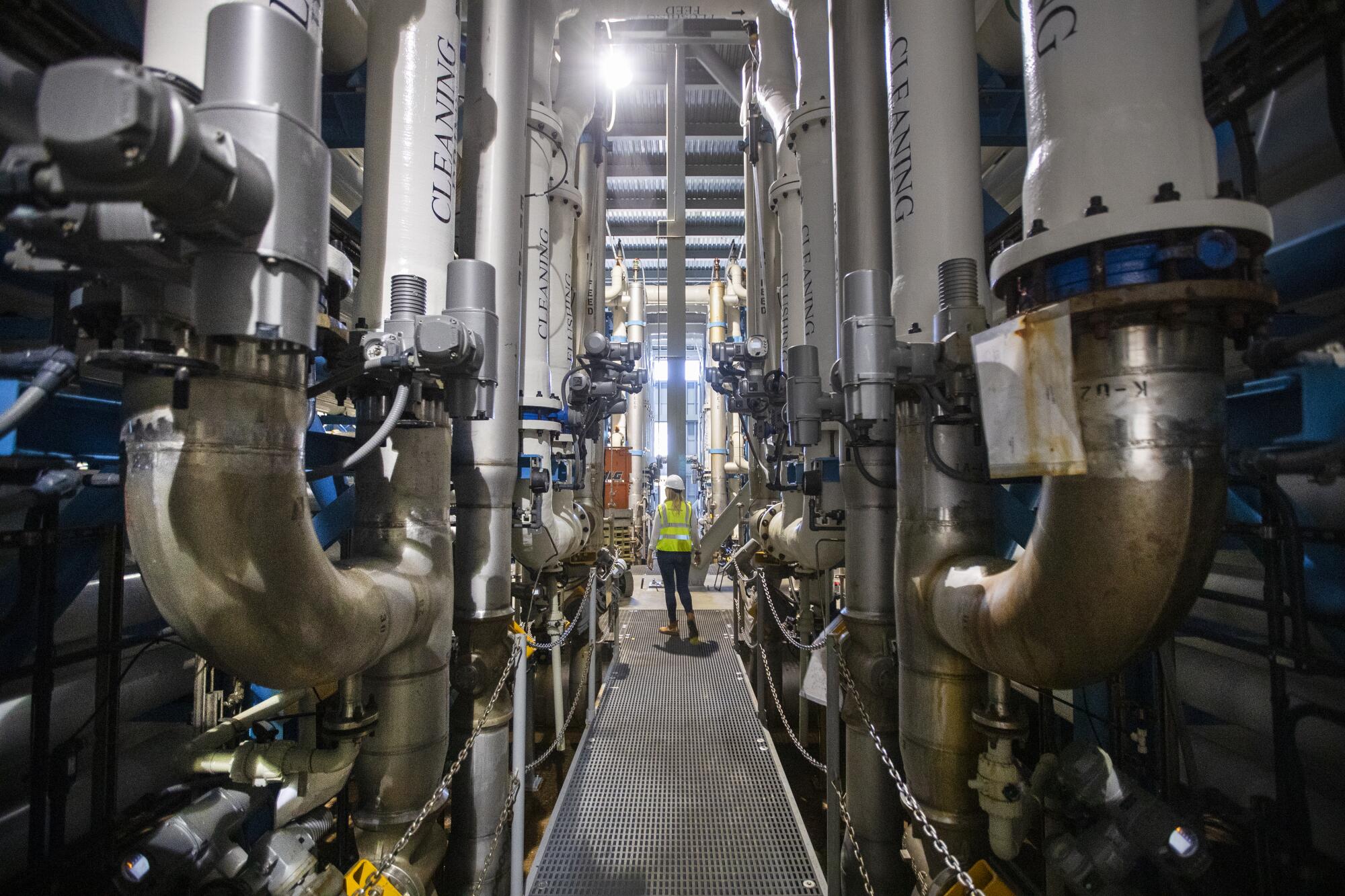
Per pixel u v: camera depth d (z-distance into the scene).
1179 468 0.97
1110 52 1.00
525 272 3.19
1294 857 1.30
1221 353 1.01
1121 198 0.96
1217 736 1.69
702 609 6.86
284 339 0.96
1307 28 1.20
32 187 0.68
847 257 2.44
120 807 1.81
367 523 1.86
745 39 5.74
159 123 0.65
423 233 1.91
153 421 1.07
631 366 4.27
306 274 1.00
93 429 1.86
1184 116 0.97
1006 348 1.06
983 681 1.77
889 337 1.59
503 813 2.16
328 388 1.51
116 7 1.62
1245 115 1.37
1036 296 1.06
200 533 1.06
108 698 1.66
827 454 3.26
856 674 2.31
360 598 1.42
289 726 2.37
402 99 1.92
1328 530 1.27
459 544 2.41
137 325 1.00
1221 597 1.50
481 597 2.38
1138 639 1.07
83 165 0.64
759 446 5.02
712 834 2.62
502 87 2.50
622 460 9.54
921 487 1.82
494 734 2.37
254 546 1.10
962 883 1.40
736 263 10.00
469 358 1.67
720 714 3.89
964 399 1.60
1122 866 1.37
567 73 4.12
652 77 7.66
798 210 3.88
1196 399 0.98
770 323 4.84
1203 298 0.91
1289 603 1.41
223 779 1.94
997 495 2.09
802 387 2.41
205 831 1.53
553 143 3.35
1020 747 1.67
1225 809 1.48
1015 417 1.05
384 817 1.85
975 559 1.66
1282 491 1.31
